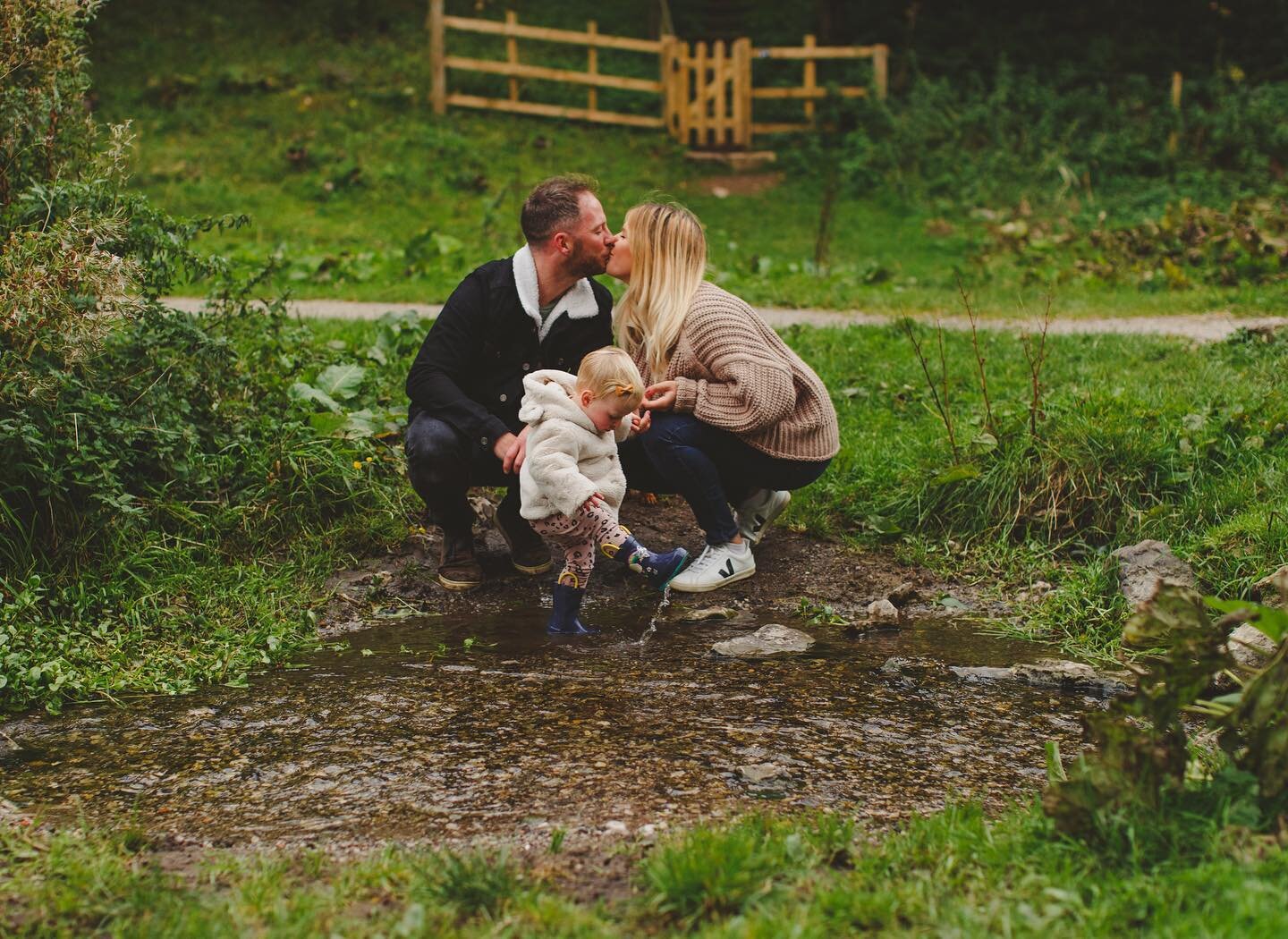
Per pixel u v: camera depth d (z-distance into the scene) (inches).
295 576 194.4
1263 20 893.8
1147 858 100.0
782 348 191.8
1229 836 100.3
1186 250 485.1
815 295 439.5
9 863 109.7
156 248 207.3
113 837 115.4
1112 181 732.7
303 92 791.7
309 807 123.3
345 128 754.2
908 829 113.8
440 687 157.8
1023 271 518.0
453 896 100.6
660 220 186.4
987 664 169.2
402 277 482.0
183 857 112.7
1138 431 216.4
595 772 130.6
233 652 169.2
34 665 158.9
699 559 198.5
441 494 189.5
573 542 176.4
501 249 576.1
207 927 95.3
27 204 199.2
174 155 699.4
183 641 172.6
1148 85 820.6
